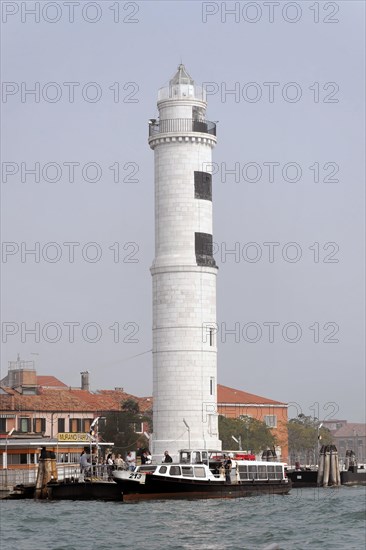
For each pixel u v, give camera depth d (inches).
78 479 3673.7
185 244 4670.3
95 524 2751.0
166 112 4734.3
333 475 4783.5
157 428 4645.7
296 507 3206.2
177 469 3469.5
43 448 3698.3
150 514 2979.8
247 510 3095.5
